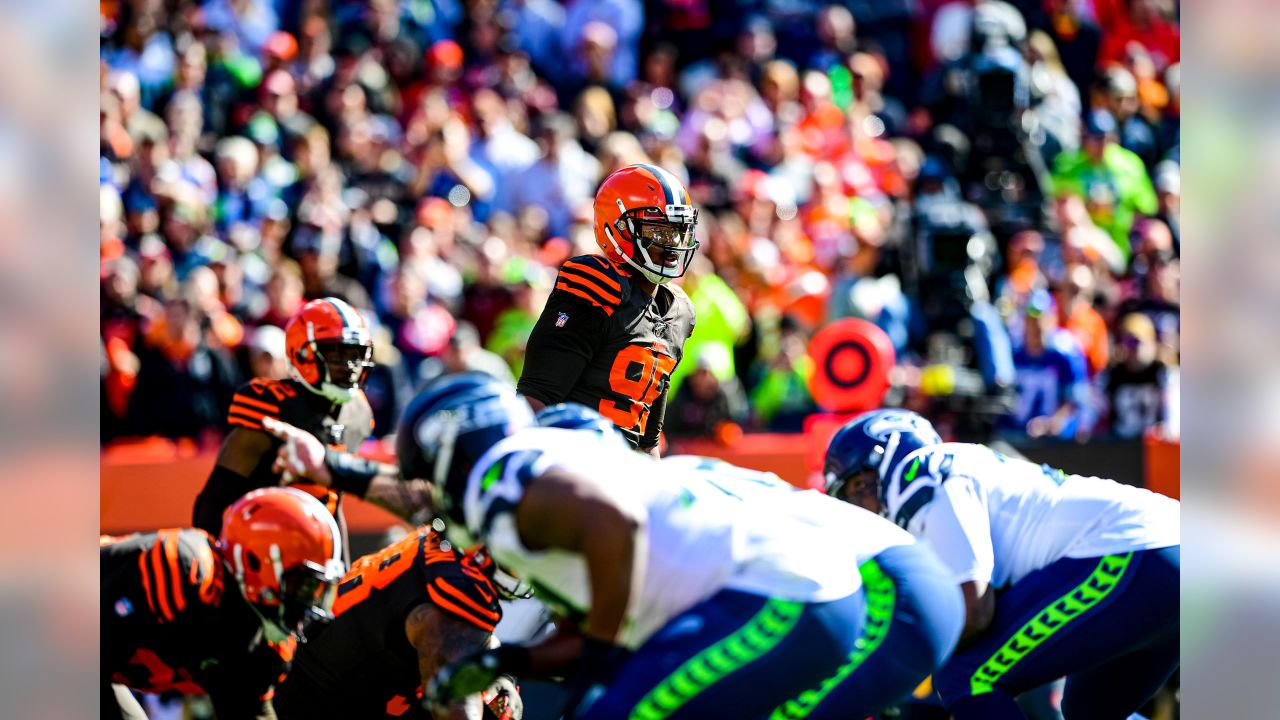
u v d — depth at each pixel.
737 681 2.81
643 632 2.86
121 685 3.53
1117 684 3.65
